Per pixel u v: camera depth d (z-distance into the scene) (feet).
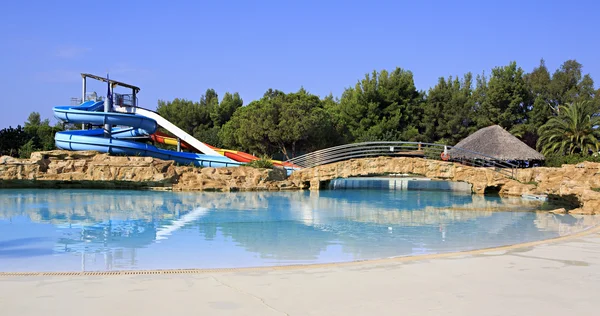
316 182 98.48
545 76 172.24
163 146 147.33
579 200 62.80
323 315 16.39
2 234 40.75
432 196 88.33
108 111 109.29
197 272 23.17
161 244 36.63
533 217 55.36
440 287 20.17
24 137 134.41
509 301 18.06
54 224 46.47
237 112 169.58
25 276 21.90
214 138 167.94
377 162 94.12
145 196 76.84
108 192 83.20
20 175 85.66
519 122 165.27
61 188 89.56
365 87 169.99
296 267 24.41
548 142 130.31
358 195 89.04
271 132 141.49
